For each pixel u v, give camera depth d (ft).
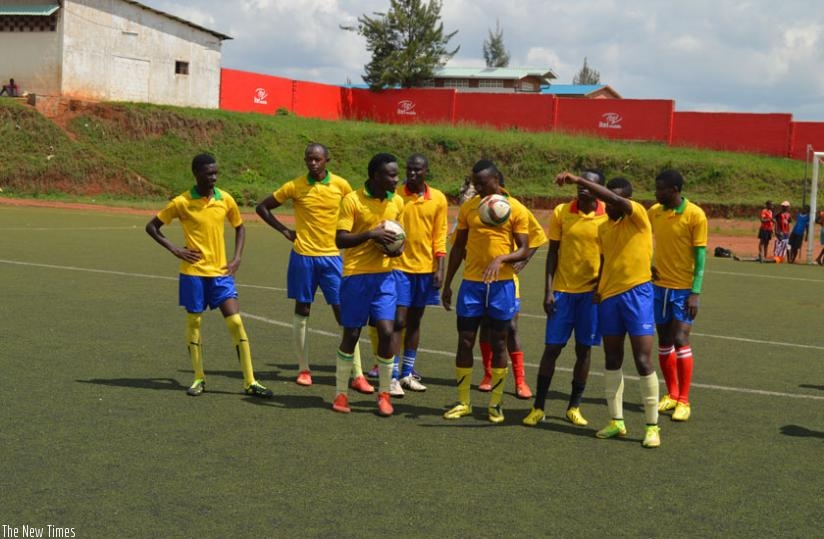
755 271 70.59
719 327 39.04
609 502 16.26
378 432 20.71
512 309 22.17
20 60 141.79
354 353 25.05
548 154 151.12
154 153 141.28
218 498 15.62
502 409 23.81
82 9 142.10
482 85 233.96
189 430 20.02
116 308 36.70
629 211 20.25
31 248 60.18
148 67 153.48
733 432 21.84
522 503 16.01
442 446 19.71
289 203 130.93
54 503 15.10
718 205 132.98
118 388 23.70
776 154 152.46
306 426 20.93
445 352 31.55
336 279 25.96
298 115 177.27
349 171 151.64
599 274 21.36
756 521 15.51
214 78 164.35
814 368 30.32
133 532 13.96
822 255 83.71
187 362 27.43
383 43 206.08
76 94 142.61
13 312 34.58
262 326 34.96
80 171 131.03
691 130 157.58
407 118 178.91
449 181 149.07
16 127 132.05
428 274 25.67
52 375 24.73
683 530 14.96
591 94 237.04
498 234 22.07
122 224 88.74
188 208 23.45
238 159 146.00
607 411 23.97
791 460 19.47
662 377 28.66
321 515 14.98
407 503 15.74
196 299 23.38
